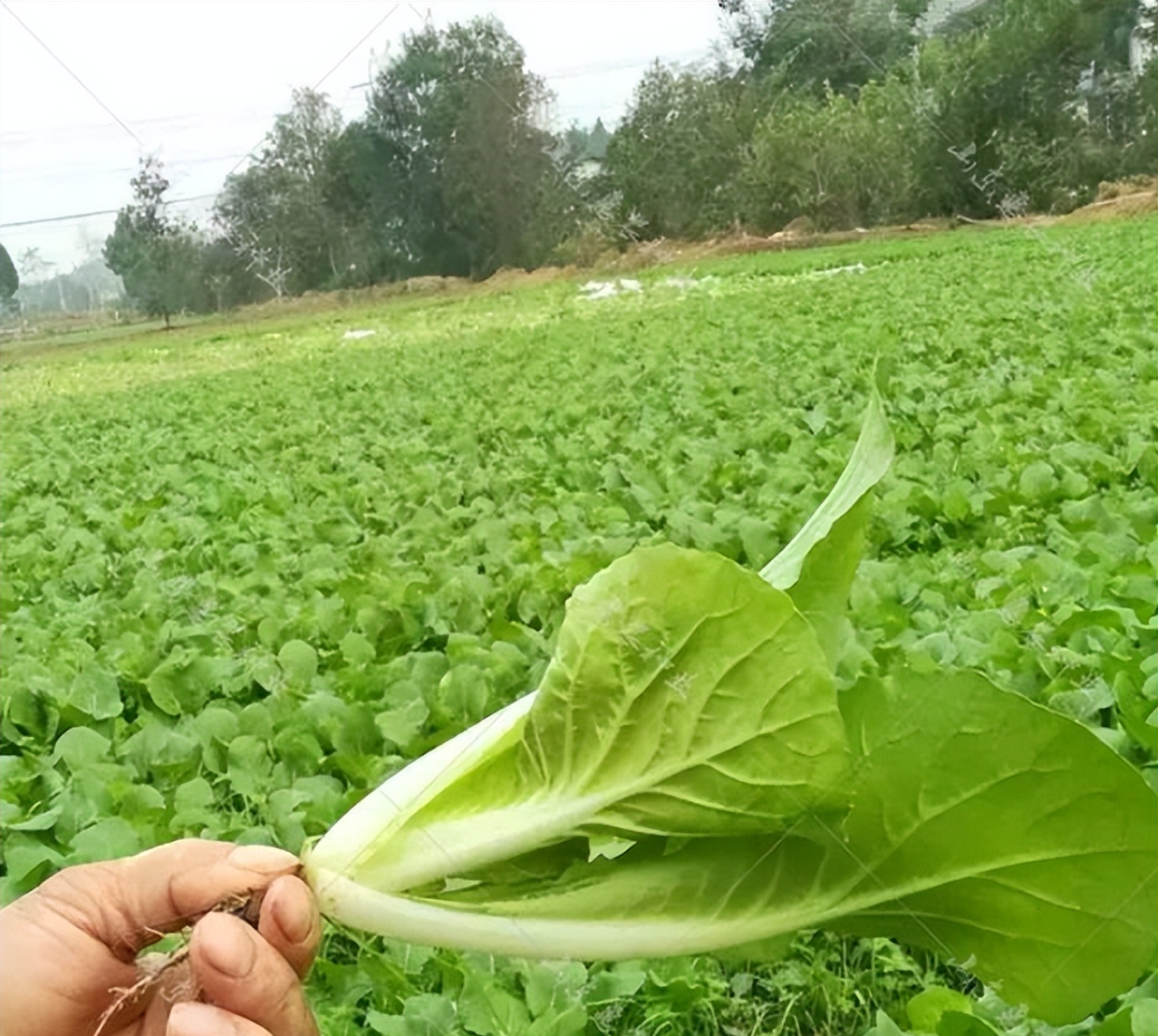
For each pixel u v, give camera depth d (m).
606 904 1.52
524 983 2.84
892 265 10.41
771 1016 2.67
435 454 8.83
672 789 1.45
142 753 4.24
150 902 1.65
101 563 7.05
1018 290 9.79
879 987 2.66
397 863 1.57
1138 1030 2.20
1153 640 3.79
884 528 5.11
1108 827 1.33
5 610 6.72
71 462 11.16
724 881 1.50
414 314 13.11
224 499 8.41
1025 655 3.60
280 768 3.93
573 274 12.17
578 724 1.47
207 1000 1.48
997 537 5.05
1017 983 1.44
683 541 5.25
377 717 3.96
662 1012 2.67
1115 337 8.27
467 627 5.02
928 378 8.02
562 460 7.81
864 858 1.43
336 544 6.93
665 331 11.34
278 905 1.52
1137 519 4.86
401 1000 2.82
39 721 4.74
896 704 1.37
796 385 8.41
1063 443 6.07
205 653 5.20
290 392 12.34
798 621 1.38
